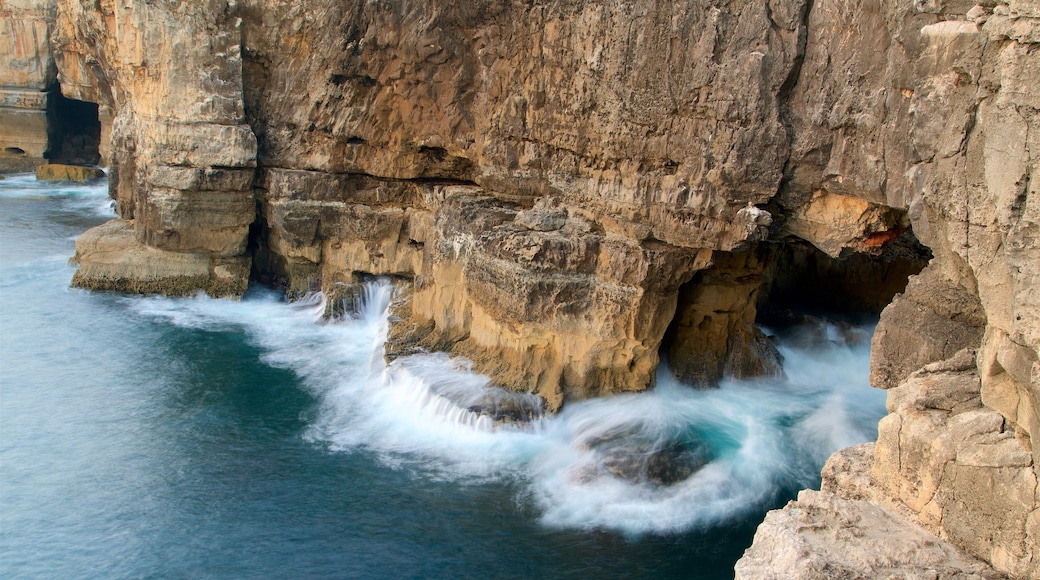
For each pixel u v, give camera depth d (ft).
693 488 59.52
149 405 74.64
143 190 105.50
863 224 51.39
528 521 56.95
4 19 182.50
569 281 67.87
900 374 40.14
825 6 48.98
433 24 75.05
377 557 53.01
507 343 72.95
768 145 52.75
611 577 51.06
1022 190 28.48
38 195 166.30
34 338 89.86
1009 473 29.96
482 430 67.62
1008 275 29.89
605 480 60.64
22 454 65.41
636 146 61.77
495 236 71.82
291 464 64.39
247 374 82.02
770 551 33.81
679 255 62.80
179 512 57.93
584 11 63.21
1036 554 29.09
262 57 97.91
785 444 64.54
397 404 74.13
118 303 102.37
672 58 57.41
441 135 80.89
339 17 82.79
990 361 30.81
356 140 91.09
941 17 40.19
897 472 34.94
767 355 76.38
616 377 69.41
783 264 95.35
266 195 102.12
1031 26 27.63
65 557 53.16
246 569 52.11
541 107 69.46
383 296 95.91
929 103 35.04
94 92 172.24
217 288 104.94
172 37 94.32
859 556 32.04
